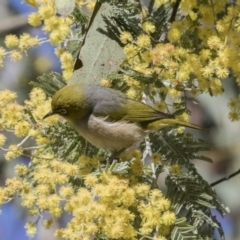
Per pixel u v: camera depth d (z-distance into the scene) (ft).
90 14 36.42
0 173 51.98
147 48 31.86
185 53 31.68
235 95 51.01
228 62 30.91
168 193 31.96
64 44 34.81
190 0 32.94
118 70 33.06
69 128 33.63
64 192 29.60
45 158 31.99
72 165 30.55
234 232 53.52
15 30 54.13
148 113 33.83
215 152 52.95
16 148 31.83
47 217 36.06
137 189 29.40
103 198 28.37
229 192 53.16
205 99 52.13
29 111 32.42
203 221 31.58
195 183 31.99
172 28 32.48
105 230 28.22
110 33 33.37
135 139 34.12
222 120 52.42
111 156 34.53
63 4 32.30
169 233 30.45
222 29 31.81
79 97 33.50
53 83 34.76
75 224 28.37
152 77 31.60
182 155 32.42
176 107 34.50
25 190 30.25
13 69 52.39
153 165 32.22
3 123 32.17
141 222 29.91
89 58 33.50
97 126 33.78
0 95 32.35
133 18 32.86
